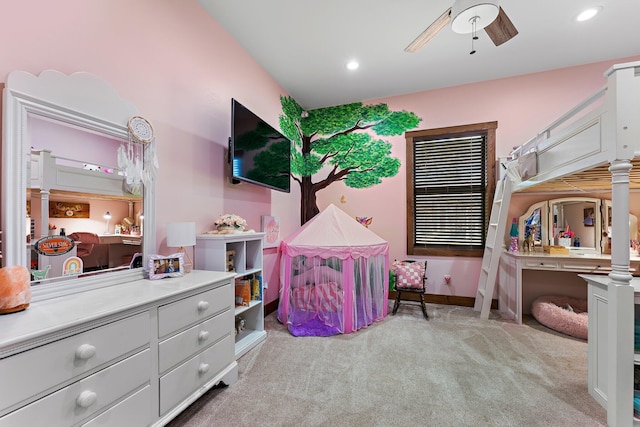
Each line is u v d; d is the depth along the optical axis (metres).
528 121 3.57
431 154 4.06
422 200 4.11
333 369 2.15
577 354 2.39
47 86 1.38
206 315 1.74
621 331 1.56
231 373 1.93
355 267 3.07
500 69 3.45
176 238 1.90
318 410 1.68
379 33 2.76
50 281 1.38
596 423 1.59
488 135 3.74
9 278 1.13
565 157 2.04
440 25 2.10
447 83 3.81
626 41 2.88
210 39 2.53
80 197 1.52
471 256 3.80
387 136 4.22
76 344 1.07
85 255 1.54
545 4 2.36
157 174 2.00
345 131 4.44
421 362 2.26
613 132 1.53
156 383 1.40
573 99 3.40
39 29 1.38
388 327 3.02
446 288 3.91
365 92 4.06
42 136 1.37
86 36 1.58
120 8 1.77
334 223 3.26
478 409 1.69
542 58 3.21
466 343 2.62
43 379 0.98
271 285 3.63
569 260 3.01
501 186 3.51
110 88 1.66
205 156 2.46
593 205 3.31
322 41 2.89
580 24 2.61
